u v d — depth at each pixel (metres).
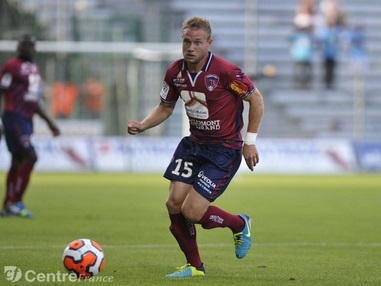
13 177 50.25
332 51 126.19
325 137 126.38
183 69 28.00
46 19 119.94
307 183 89.25
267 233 43.88
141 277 27.62
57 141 106.44
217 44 132.00
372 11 138.12
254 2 118.06
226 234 43.56
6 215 50.62
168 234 42.47
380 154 111.31
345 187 83.25
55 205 59.84
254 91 27.97
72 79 109.62
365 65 131.62
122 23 120.56
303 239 41.16
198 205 27.34
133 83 111.25
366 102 128.50
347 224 48.78
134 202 63.19
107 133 110.62
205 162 28.03
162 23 123.12
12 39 112.31
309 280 27.52
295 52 127.25
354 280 27.67
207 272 29.31
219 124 27.95
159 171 107.50
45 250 35.12
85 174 100.88
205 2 133.50
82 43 110.06
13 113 49.62
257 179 96.50
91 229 44.38
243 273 29.17
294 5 137.12
